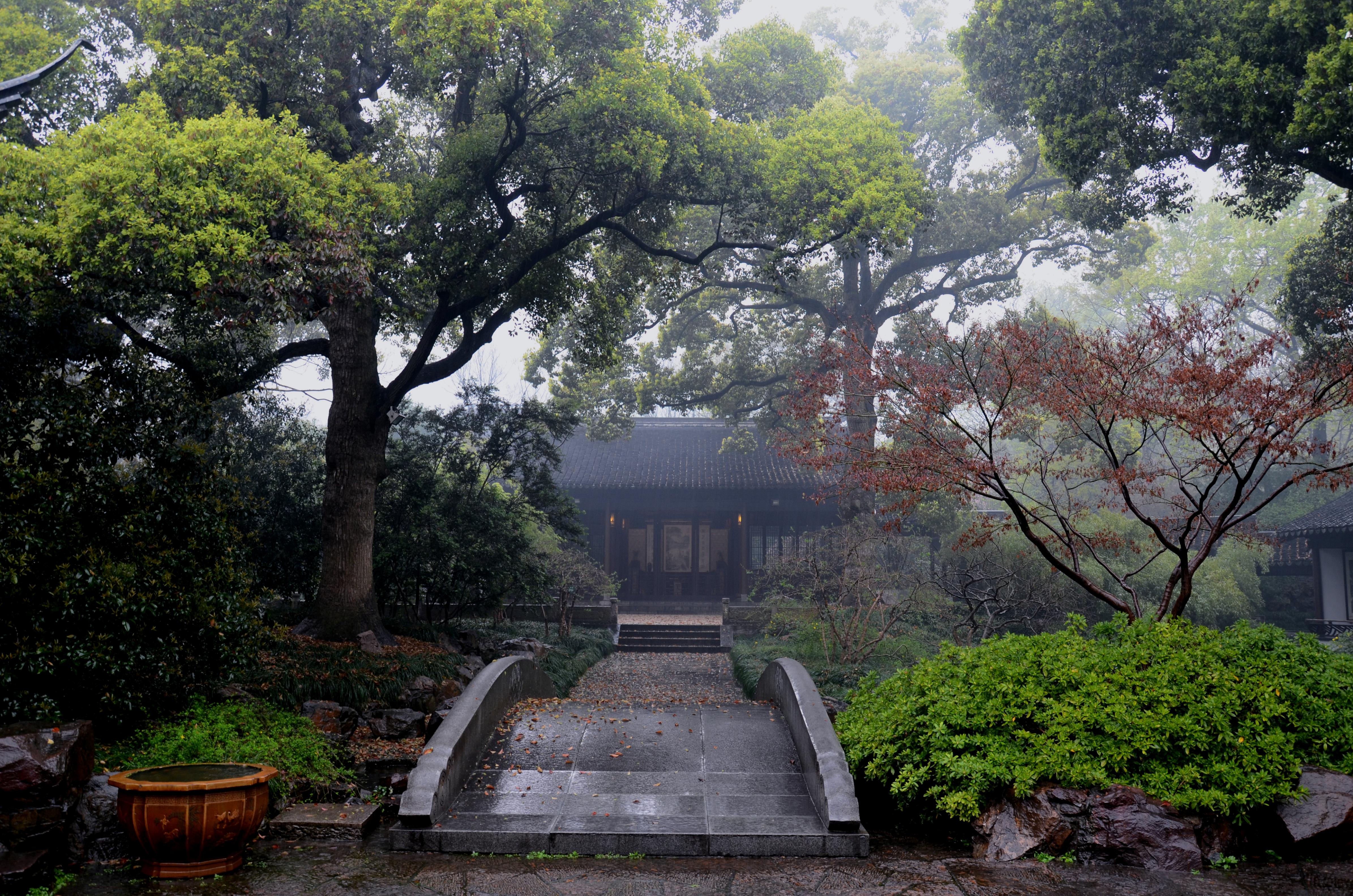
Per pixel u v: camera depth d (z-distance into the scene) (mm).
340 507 13758
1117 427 17172
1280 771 5605
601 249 18094
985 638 7840
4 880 4891
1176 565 21203
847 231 13930
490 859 5668
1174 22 13508
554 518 19688
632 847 5770
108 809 5609
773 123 17078
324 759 7484
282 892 5059
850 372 8789
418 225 12641
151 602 7574
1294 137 11930
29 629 6965
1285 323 17578
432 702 11484
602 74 12516
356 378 13891
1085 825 5512
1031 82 15117
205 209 9156
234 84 11922
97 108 13375
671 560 32719
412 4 11555
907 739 6434
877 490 9039
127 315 11133
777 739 7715
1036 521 8523
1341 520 22609
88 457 7758
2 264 8336
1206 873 5203
